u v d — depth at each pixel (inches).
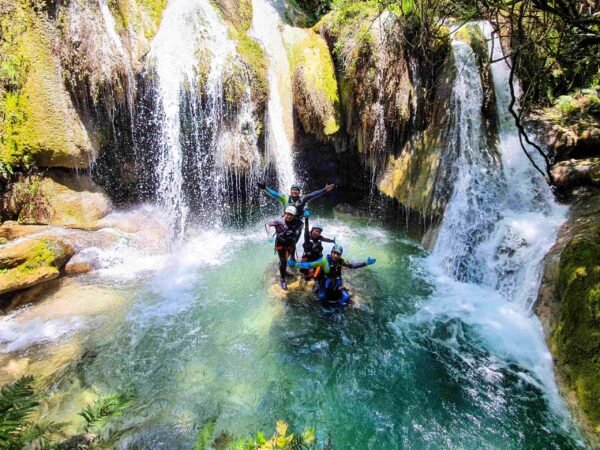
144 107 293.3
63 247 243.4
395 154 320.8
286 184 358.6
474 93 298.2
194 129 311.7
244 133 320.8
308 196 247.0
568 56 205.3
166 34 301.6
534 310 210.7
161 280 254.8
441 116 296.8
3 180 253.1
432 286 254.4
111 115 281.1
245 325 215.8
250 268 272.8
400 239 315.6
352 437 154.1
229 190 339.0
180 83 294.7
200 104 304.8
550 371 179.6
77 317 217.5
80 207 272.8
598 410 148.1
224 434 151.7
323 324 216.1
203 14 326.0
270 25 367.9
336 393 174.2
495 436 154.4
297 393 173.3
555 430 155.0
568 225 229.1
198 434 151.3
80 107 269.9
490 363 190.2
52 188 265.7
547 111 320.2
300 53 338.0
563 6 152.8
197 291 245.9
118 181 305.4
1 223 254.7
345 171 360.5
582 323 165.5
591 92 315.0
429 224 299.7
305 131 340.5
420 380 181.5
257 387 175.8
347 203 364.2
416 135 310.8
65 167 272.4
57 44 255.8
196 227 326.6
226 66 304.8
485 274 251.4
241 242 311.7
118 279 252.8
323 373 184.7
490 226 258.7
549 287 202.4
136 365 186.4
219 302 235.1
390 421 161.5
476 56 299.1
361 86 307.6
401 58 297.7
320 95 319.6
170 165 313.0
